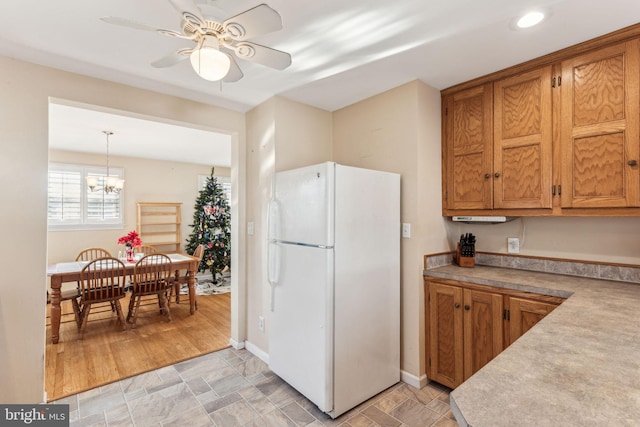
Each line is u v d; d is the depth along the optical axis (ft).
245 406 6.91
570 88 6.20
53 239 16.46
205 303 15.11
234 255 10.19
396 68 7.14
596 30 5.61
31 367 6.61
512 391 2.42
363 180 7.03
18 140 6.55
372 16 5.29
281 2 4.91
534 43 6.07
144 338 10.75
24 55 6.54
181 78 7.72
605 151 5.79
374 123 8.70
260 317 9.27
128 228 18.85
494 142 7.30
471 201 7.75
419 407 6.82
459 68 7.11
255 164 9.60
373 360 7.19
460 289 7.09
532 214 6.75
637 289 5.74
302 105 9.35
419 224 7.63
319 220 6.53
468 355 6.95
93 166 17.70
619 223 6.48
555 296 5.75
